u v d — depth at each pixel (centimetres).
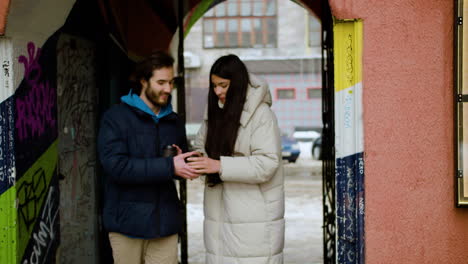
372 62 257
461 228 259
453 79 256
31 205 273
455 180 256
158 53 258
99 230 410
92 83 404
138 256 269
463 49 254
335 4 255
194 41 2395
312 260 521
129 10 478
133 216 256
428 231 259
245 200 260
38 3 259
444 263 260
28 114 270
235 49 2406
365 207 259
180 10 404
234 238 261
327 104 386
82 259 385
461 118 255
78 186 379
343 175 264
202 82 2389
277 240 265
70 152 366
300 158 1761
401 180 258
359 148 259
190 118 2381
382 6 255
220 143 259
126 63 473
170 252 274
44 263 288
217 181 264
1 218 257
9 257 257
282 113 2377
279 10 2388
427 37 256
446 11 255
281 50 2395
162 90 256
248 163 253
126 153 256
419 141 258
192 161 253
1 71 256
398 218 259
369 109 258
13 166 257
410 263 260
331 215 380
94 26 398
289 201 936
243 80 256
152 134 263
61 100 351
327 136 387
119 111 260
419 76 257
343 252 265
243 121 258
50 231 296
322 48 393
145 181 251
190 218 766
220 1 723
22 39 263
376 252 260
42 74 285
